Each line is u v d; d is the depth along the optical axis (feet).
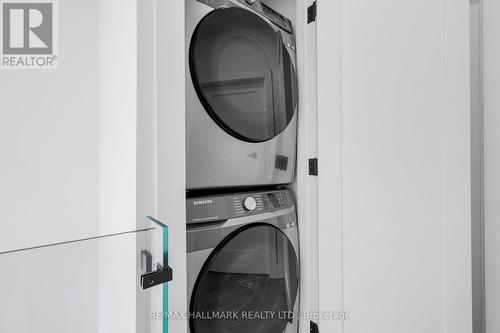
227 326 3.59
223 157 3.60
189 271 3.26
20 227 4.11
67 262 1.84
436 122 4.60
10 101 4.04
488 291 5.30
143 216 2.59
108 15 3.78
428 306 4.47
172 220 2.77
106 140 3.96
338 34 4.13
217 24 3.51
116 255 2.04
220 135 3.58
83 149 4.50
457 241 4.63
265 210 4.03
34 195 4.19
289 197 4.50
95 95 4.56
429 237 4.50
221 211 3.57
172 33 2.80
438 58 4.64
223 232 3.55
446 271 4.56
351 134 4.16
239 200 3.78
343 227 4.14
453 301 4.57
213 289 3.45
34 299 1.72
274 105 4.16
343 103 4.13
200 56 3.34
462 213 4.68
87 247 1.92
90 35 4.52
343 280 4.14
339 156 4.13
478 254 5.50
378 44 4.33
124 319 2.08
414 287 4.42
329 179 4.18
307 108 4.48
